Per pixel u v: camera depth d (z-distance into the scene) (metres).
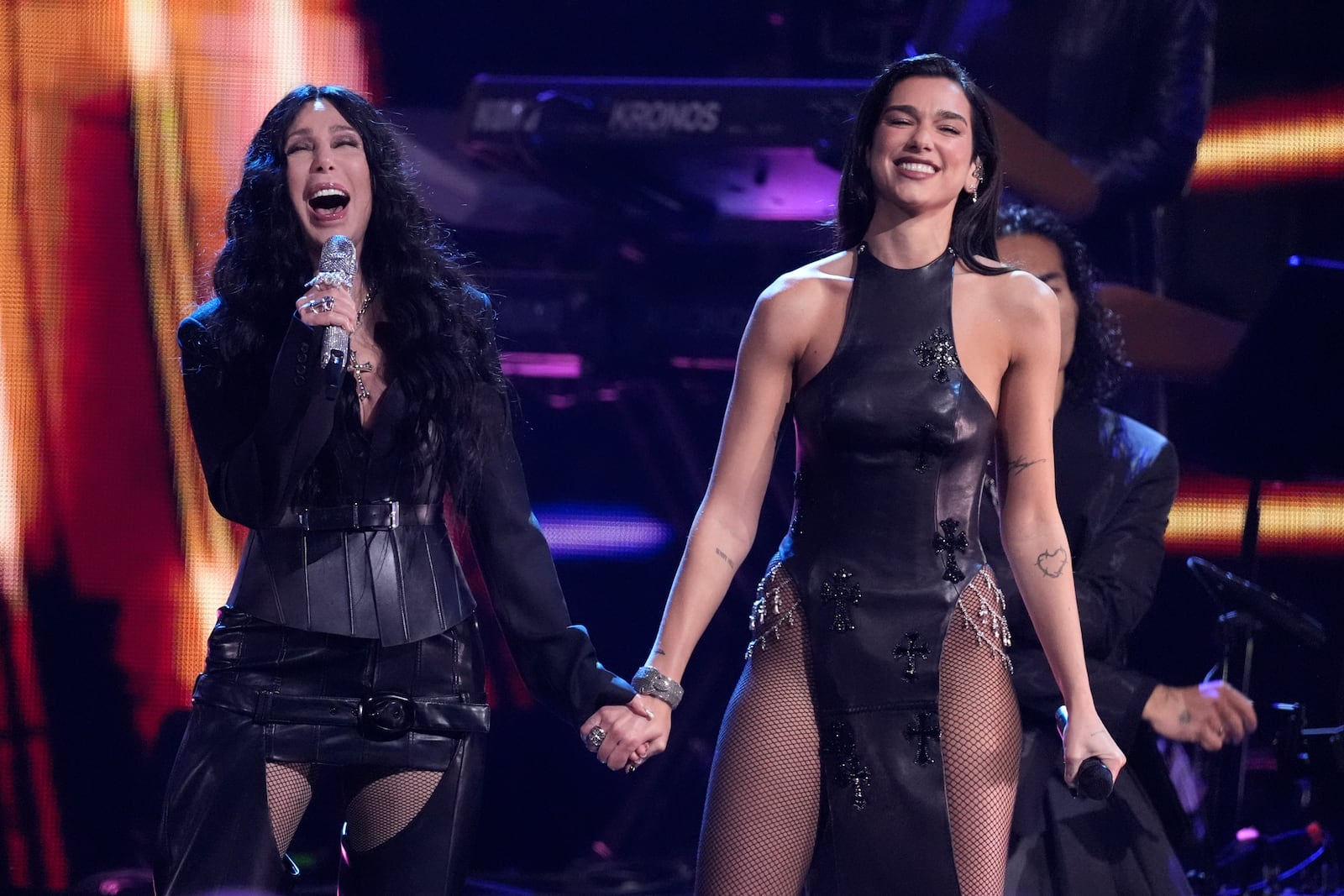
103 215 22.41
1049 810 11.02
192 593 21.94
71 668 21.53
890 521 9.70
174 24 22.48
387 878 9.70
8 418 22.19
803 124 16.83
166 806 9.38
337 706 9.55
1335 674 19.64
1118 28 17.30
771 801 9.67
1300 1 22.05
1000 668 9.80
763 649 9.95
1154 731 11.28
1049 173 16.08
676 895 17.66
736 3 21.30
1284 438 16.36
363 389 9.85
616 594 20.77
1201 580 13.98
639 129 17.20
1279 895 15.70
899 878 9.53
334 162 9.94
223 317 9.93
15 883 20.02
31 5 22.44
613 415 20.95
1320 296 15.31
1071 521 11.93
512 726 19.66
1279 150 22.28
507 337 20.11
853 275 10.05
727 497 10.20
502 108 17.66
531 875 18.59
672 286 20.03
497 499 10.34
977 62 17.66
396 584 9.71
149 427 22.25
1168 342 16.92
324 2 22.48
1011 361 9.92
